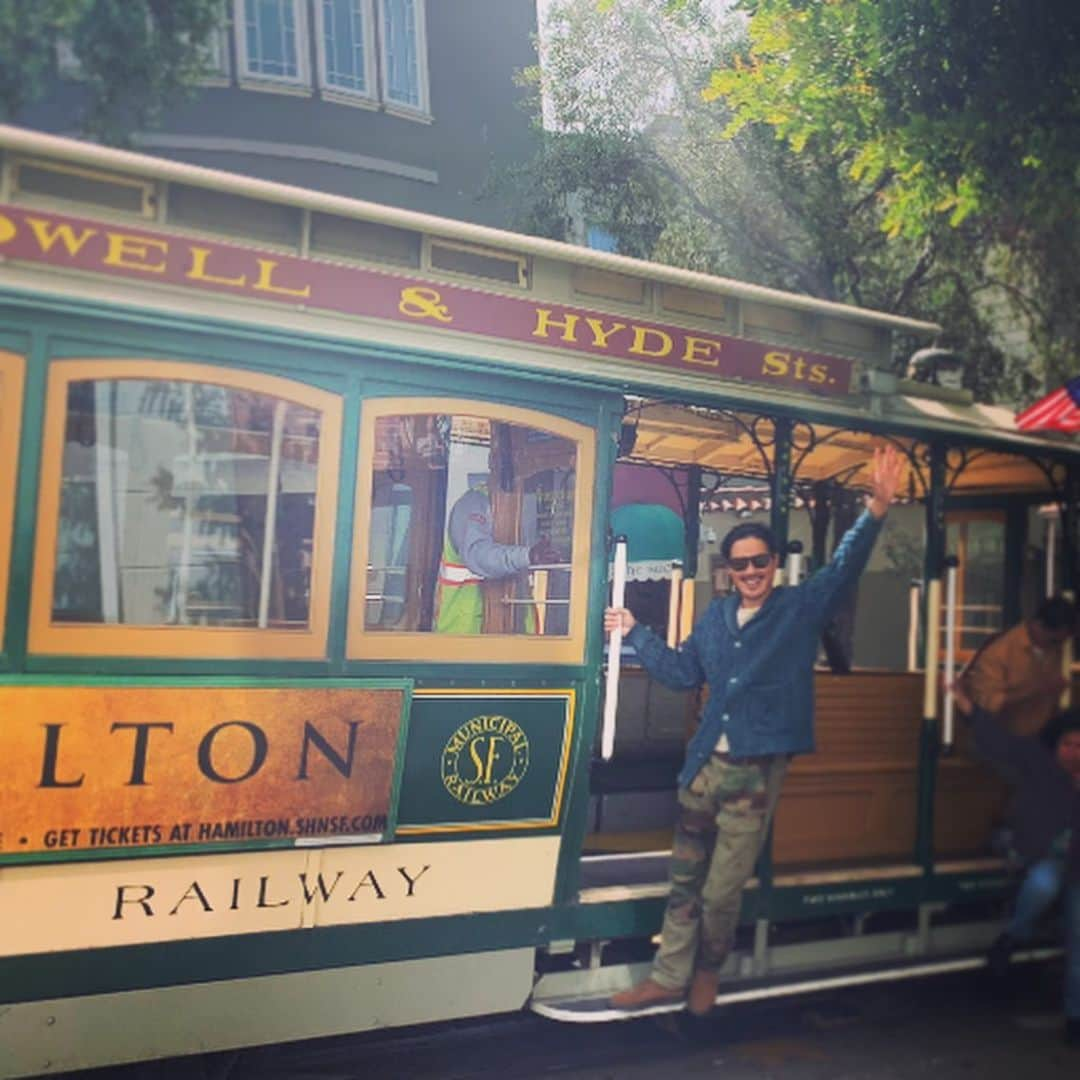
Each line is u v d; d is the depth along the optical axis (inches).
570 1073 175.6
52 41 193.0
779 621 169.3
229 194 143.2
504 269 163.8
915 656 263.4
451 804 154.1
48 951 129.0
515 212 256.8
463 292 155.8
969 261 351.6
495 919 159.0
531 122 260.2
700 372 177.5
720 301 185.0
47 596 127.9
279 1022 143.7
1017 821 207.6
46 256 129.5
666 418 198.5
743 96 287.1
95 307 130.0
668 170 287.7
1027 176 300.2
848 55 285.1
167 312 133.7
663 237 286.7
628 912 171.5
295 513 142.9
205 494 137.2
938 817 215.6
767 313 191.2
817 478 243.4
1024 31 273.7
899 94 284.4
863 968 195.0
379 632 148.1
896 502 258.4
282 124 218.8
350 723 145.3
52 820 127.6
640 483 229.1
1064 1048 198.7
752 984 182.4
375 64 231.6
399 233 156.0
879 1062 187.9
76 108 197.2
